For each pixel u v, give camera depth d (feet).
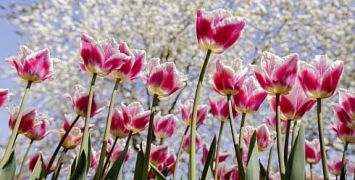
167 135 3.44
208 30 2.57
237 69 2.78
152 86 2.75
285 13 14.76
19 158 11.75
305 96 2.64
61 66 13.93
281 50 15.06
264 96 2.89
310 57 14.82
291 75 2.51
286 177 2.29
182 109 3.40
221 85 2.74
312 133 13.19
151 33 14.53
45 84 13.87
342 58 14.34
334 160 3.66
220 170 3.23
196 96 2.50
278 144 2.45
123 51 2.88
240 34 2.61
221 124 3.11
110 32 14.48
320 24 14.71
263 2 15.23
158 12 14.78
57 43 14.25
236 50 14.75
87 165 2.65
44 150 13.03
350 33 14.46
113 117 3.12
